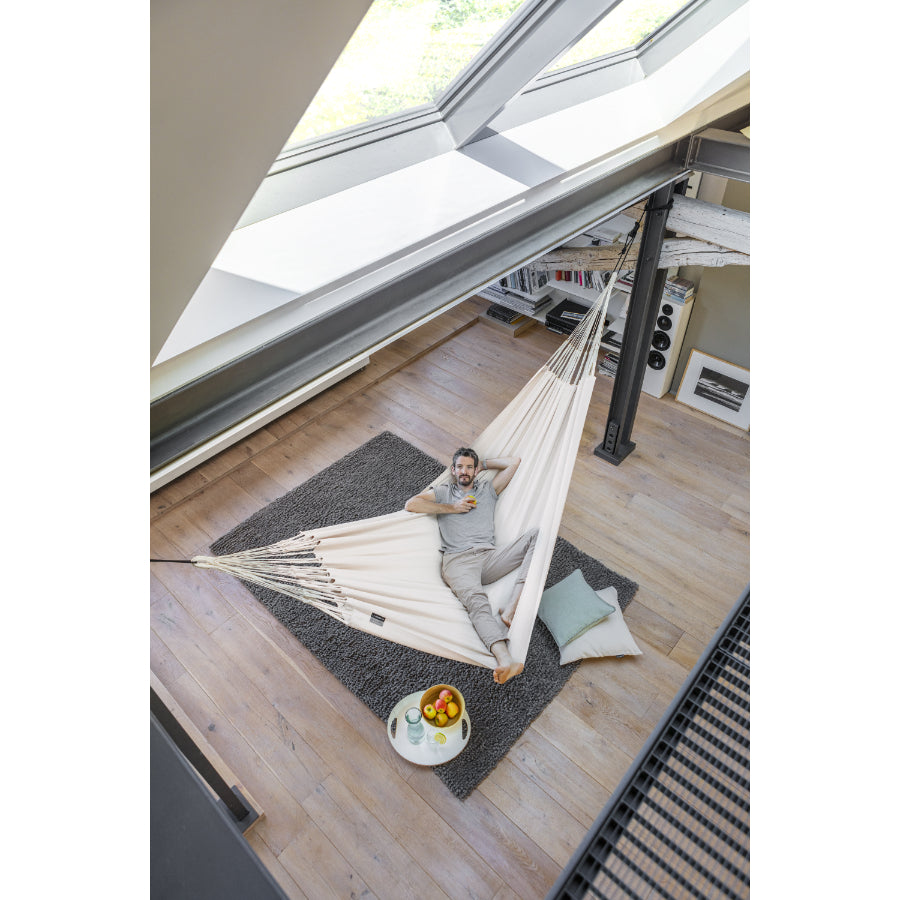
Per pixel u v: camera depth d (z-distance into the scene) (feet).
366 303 5.57
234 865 2.78
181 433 4.65
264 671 10.49
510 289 16.83
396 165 6.27
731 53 7.22
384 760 9.55
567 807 9.13
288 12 2.27
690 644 10.98
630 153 8.09
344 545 8.86
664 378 15.21
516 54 5.65
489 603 9.14
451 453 14.17
